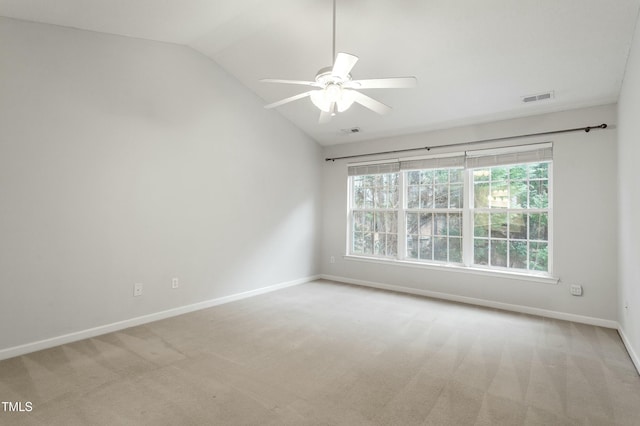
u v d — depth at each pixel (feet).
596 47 9.47
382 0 9.23
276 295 15.76
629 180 9.45
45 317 9.61
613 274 11.67
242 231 15.17
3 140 8.84
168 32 11.39
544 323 12.05
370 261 17.71
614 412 6.68
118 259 11.15
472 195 14.94
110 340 10.27
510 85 11.74
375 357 9.18
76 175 10.18
